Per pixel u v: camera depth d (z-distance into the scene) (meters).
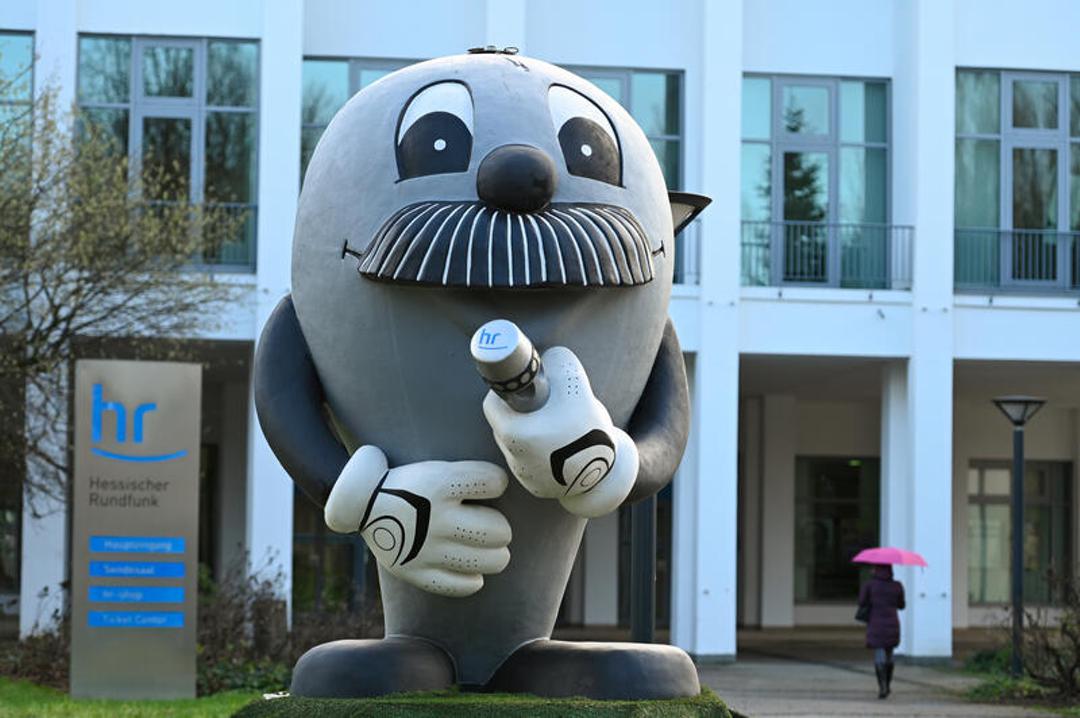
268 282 22.92
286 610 19.89
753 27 25.22
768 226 25.30
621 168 7.14
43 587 21.81
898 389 24.77
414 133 6.93
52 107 20.67
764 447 31.97
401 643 7.26
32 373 19.36
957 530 33.00
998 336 24.47
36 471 20.80
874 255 25.41
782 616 31.92
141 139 23.53
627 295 6.95
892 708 17.91
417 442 6.95
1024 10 25.47
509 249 6.52
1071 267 25.73
